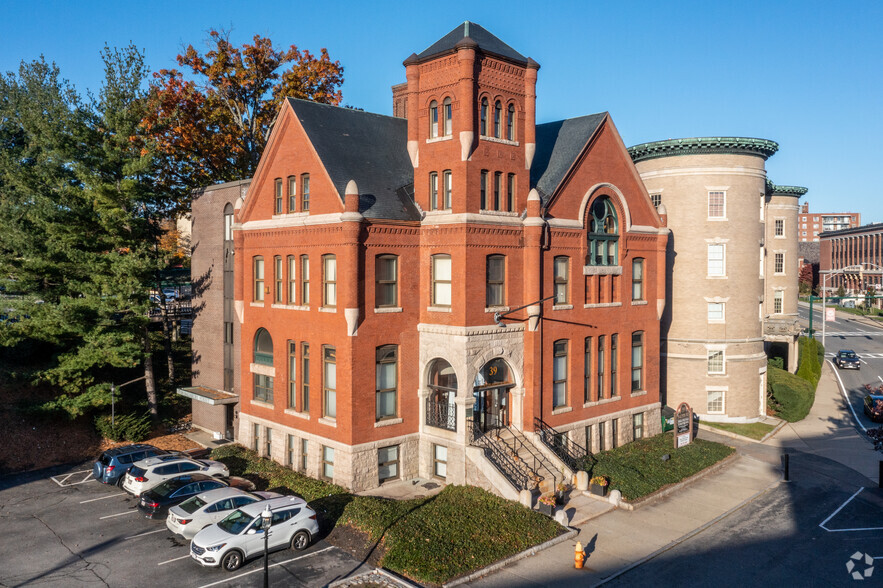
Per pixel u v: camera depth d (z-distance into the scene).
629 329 34.03
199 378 36.75
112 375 40.53
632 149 41.97
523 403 28.83
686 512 25.47
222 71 47.44
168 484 24.30
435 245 27.55
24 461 30.03
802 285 146.00
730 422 40.44
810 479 30.05
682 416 33.56
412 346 27.94
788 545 22.55
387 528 21.95
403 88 37.47
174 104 46.03
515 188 28.66
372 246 26.50
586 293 31.89
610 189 32.59
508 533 22.08
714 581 19.84
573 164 30.38
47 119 33.34
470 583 19.33
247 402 32.31
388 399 27.64
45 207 32.53
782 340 48.53
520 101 28.77
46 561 20.36
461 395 26.47
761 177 41.72
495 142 27.66
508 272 28.22
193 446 33.16
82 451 31.81
